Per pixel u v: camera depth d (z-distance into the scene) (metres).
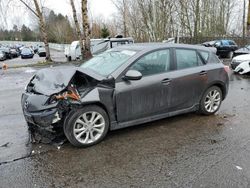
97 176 3.80
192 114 6.29
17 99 8.58
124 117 5.00
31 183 3.69
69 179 3.76
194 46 6.00
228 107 6.89
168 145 4.71
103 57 5.71
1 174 3.91
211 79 6.02
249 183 3.57
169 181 3.65
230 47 24.41
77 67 5.26
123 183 3.63
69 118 4.52
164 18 31.44
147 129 5.42
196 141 4.86
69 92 4.58
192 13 33.41
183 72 5.61
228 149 4.54
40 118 4.49
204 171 3.87
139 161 4.19
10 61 33.75
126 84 4.93
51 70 5.24
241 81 10.83
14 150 4.62
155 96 5.25
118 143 4.82
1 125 5.88
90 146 4.71
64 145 4.75
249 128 5.44
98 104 4.77
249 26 27.27
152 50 5.32
